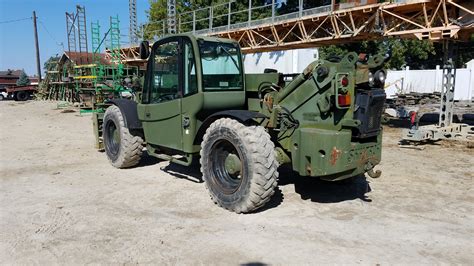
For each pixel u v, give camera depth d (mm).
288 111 5121
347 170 4594
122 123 6914
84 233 4246
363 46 22812
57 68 32469
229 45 5527
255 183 4531
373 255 3723
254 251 3791
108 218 4680
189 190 5770
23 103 29172
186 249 3840
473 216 4770
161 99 5953
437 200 5352
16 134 12102
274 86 5371
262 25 16516
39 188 6000
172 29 21859
